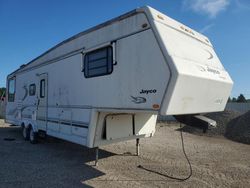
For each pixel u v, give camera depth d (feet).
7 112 41.16
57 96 25.54
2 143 31.99
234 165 23.22
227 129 44.78
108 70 19.11
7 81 41.50
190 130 46.60
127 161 23.56
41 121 29.01
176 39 16.90
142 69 16.48
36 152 26.94
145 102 16.21
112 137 20.93
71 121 23.00
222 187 17.74
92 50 20.51
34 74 31.07
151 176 19.57
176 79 14.69
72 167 21.56
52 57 26.71
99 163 22.81
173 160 24.32
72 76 23.13
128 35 17.57
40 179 18.57
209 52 19.93
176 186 17.65
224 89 19.34
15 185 17.31
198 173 20.53
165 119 68.44
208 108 18.11
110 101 18.80
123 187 17.29
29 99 32.45
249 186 18.06
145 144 31.81
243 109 80.12
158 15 16.76
